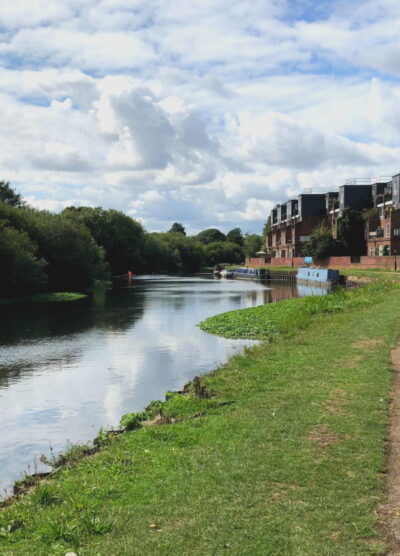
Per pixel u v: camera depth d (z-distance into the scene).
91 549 5.30
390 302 28.67
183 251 140.75
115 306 42.53
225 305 42.50
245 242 171.50
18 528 6.04
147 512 6.03
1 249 50.25
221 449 7.88
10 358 20.91
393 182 85.88
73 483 7.19
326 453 7.39
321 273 67.69
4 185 80.06
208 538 5.33
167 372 17.77
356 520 5.53
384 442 7.76
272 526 5.48
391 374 12.05
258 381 12.20
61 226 63.53
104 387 16.00
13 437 11.66
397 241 77.75
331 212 106.12
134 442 8.78
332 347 15.88
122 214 105.56
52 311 39.12
